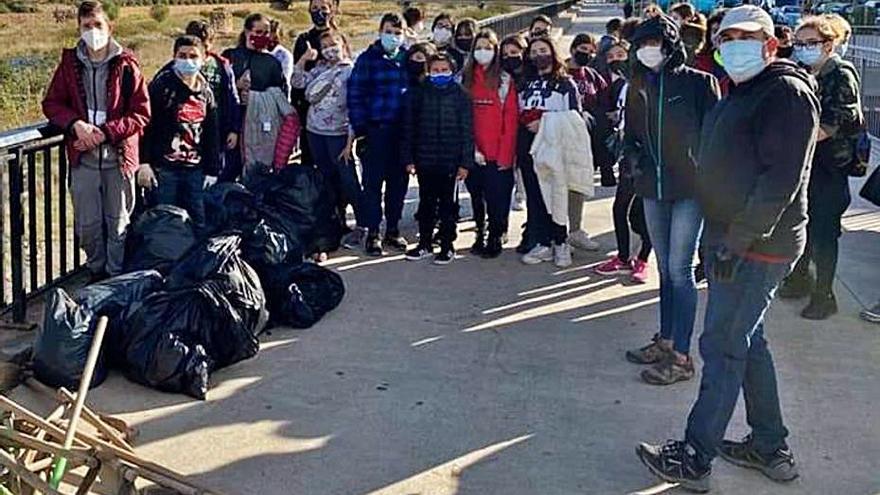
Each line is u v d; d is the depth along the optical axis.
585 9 73.00
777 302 6.27
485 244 7.40
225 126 6.93
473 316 5.94
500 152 7.04
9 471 3.37
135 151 5.79
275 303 5.65
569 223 7.44
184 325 4.74
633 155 4.91
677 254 4.84
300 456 4.08
